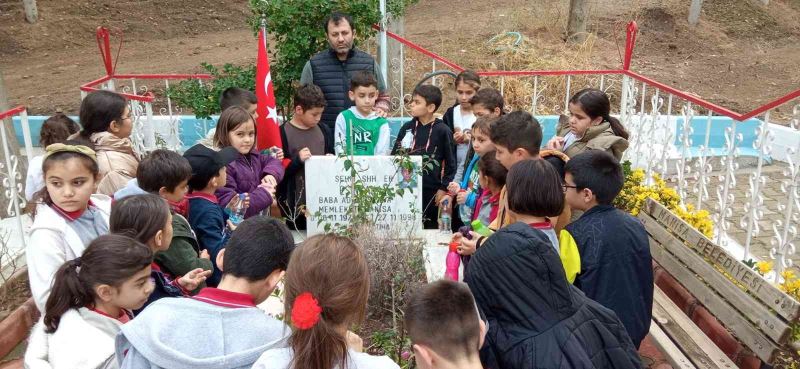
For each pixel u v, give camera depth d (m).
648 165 5.64
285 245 2.30
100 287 2.49
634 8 14.05
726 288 3.65
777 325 3.23
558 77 9.80
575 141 4.30
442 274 4.35
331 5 6.61
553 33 12.06
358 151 5.49
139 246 2.58
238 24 15.47
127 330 2.12
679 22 13.70
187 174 3.47
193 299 2.21
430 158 4.98
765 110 4.31
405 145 5.45
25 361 2.57
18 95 11.27
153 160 3.40
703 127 8.82
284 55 6.76
